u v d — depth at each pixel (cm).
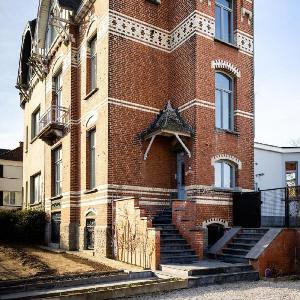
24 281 1052
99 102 1673
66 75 1997
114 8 1656
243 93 1808
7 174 4391
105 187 1556
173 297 996
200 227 1553
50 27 2317
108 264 1348
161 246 1376
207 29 1702
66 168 1898
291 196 1500
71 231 1792
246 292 1050
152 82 1728
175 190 1700
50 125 1952
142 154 1647
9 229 2205
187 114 1659
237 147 1742
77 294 959
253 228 1501
